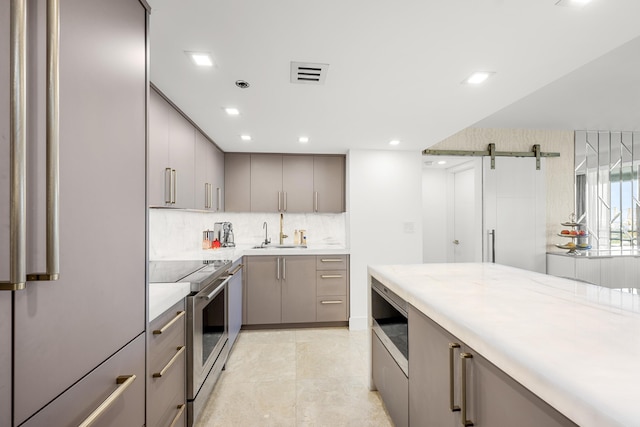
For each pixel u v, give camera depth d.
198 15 1.27
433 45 1.49
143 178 1.12
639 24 1.32
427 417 1.30
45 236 0.64
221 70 1.75
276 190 3.89
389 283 1.71
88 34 0.81
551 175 4.21
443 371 1.16
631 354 0.74
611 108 3.34
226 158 3.85
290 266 3.54
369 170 3.70
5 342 0.57
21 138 0.54
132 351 1.04
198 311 1.79
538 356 0.73
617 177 4.25
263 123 2.71
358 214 3.67
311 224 4.25
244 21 1.31
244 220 4.14
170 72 1.77
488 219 4.11
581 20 1.29
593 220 4.20
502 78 1.84
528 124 3.93
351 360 2.75
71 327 0.74
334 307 3.59
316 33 1.40
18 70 0.54
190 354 1.71
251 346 3.06
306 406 2.06
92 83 0.82
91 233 0.82
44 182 0.64
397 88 1.99
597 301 1.23
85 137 0.79
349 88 1.99
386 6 1.22
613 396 0.56
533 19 1.29
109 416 0.90
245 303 3.49
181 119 2.42
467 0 1.18
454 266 2.12
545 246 4.14
